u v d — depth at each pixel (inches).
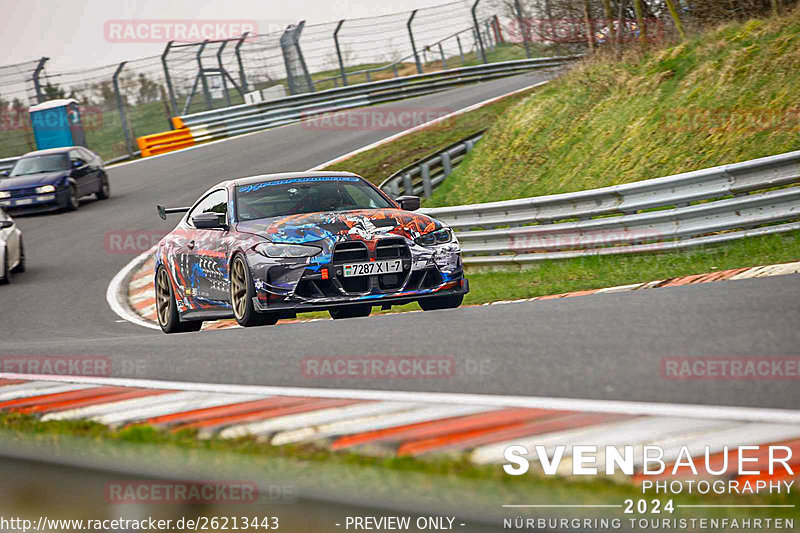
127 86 4065.0
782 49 1761.8
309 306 941.2
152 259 2092.8
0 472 416.8
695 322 631.2
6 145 3976.4
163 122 4175.7
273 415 447.2
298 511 312.8
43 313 1611.7
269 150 3474.4
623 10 2495.1
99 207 2876.5
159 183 3181.6
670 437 344.8
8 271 1948.8
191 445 408.8
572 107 2267.5
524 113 2421.3
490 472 319.3
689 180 1283.2
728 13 2204.7
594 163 1991.9
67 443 451.2
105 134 4183.1
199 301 1114.1
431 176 2455.7
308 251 950.4
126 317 1524.4
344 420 419.8
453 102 3826.3
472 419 398.6
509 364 546.3
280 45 4266.7
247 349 730.8
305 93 4315.9
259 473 357.4
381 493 316.5
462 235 1642.5
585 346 582.6
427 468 332.2
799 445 326.6
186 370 650.8
